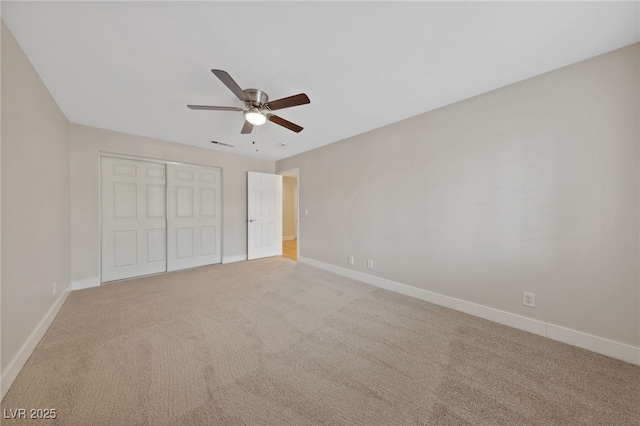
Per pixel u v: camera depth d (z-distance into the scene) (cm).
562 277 183
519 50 161
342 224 367
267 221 494
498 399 129
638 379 143
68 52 161
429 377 146
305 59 170
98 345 177
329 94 221
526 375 147
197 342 182
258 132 328
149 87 207
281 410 121
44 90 200
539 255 193
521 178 200
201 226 416
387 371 151
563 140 181
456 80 199
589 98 170
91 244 308
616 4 124
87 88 208
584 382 141
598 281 169
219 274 370
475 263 229
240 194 464
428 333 197
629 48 156
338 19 134
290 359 163
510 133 205
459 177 238
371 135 321
